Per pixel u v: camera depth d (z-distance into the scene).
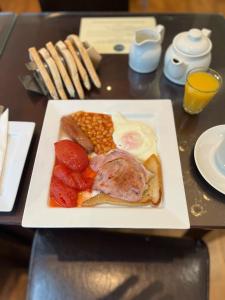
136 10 2.28
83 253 0.81
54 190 0.62
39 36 1.02
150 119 0.76
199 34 0.78
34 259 0.80
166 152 0.68
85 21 1.07
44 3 1.29
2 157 0.66
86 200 0.61
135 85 0.87
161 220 0.57
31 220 0.57
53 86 0.79
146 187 0.62
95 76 0.84
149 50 0.84
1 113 0.78
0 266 1.11
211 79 0.77
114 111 0.77
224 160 0.64
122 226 0.57
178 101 0.83
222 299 1.12
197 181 0.65
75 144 0.69
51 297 0.75
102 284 0.76
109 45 0.99
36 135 0.75
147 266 0.78
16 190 0.61
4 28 1.05
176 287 0.75
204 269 0.78
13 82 0.88
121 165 0.64
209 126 0.77
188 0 2.37
